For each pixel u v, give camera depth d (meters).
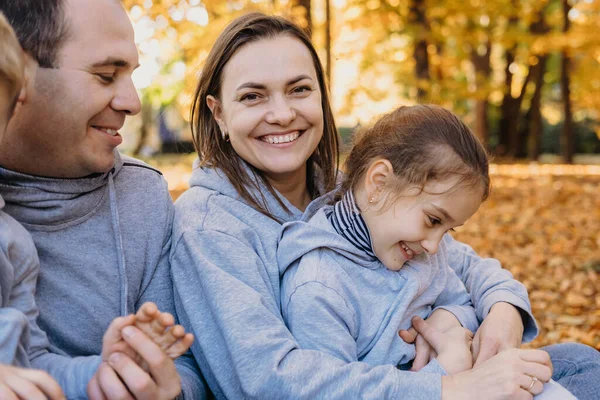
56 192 1.69
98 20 1.59
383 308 1.97
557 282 5.96
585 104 18.34
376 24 12.82
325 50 10.12
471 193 1.89
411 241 1.91
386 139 1.99
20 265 1.47
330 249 1.97
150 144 21.86
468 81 13.65
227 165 2.08
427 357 1.96
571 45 12.95
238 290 1.78
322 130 2.16
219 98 2.11
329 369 1.68
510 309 2.16
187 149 3.10
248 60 2.00
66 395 1.45
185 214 1.96
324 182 2.29
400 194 1.90
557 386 1.75
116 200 1.86
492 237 8.00
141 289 1.91
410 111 2.06
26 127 1.57
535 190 11.45
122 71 1.66
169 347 1.43
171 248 1.94
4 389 1.16
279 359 1.67
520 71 22.02
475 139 1.97
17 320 1.33
